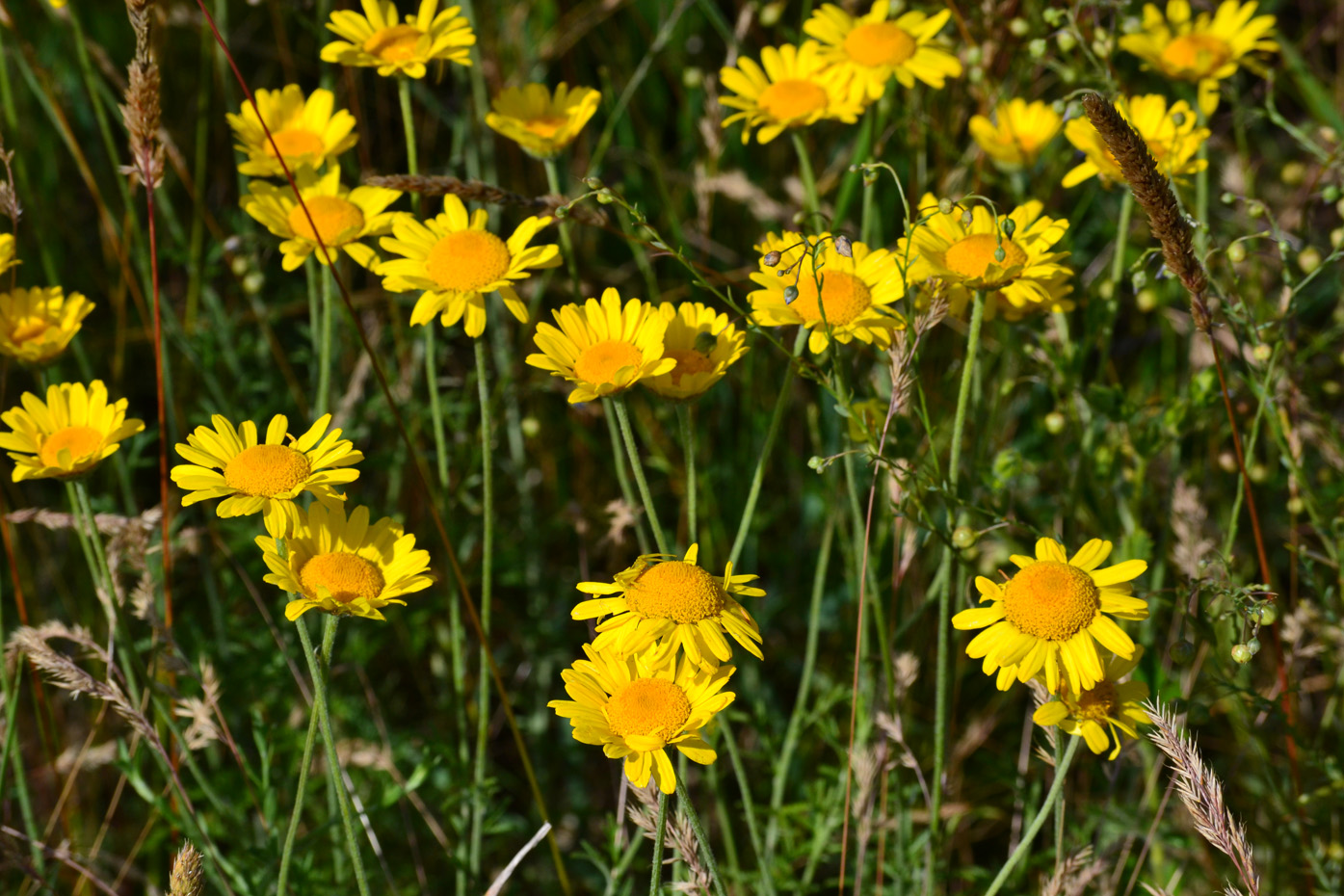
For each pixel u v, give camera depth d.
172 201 1.01
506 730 0.98
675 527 1.00
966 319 0.87
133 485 0.99
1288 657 0.87
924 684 0.95
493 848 0.95
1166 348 1.00
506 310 0.97
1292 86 1.05
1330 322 1.02
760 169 1.04
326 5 0.95
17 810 0.93
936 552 0.94
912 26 0.91
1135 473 0.90
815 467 0.82
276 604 0.95
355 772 0.93
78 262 1.01
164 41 0.99
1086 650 0.79
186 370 0.98
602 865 0.87
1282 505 0.99
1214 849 0.90
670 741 0.78
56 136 1.01
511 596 1.00
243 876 0.87
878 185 0.97
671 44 1.04
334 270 0.84
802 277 0.83
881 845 0.86
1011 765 0.92
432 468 0.97
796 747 0.93
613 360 0.81
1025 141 0.92
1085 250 1.04
